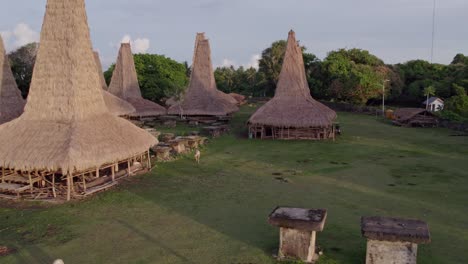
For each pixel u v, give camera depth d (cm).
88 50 2028
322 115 3300
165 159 2464
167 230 1333
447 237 1248
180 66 6212
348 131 3788
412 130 3859
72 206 1602
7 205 1622
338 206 1570
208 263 1077
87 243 1232
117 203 1636
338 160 2488
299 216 1081
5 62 2602
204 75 4503
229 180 2005
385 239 962
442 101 5744
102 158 1741
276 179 2020
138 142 2041
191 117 4491
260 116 3369
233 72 10512
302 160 2497
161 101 5831
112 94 4144
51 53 1908
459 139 3291
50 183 1759
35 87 1919
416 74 7200
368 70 6116
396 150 2816
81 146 1697
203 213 1504
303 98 3525
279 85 3612
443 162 2403
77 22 1936
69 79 1877
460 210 1514
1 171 1877
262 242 1218
